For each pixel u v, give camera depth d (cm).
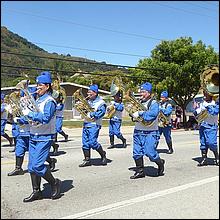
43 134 606
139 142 818
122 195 668
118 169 923
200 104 985
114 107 1363
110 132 1384
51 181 625
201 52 3014
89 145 957
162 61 3128
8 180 775
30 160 611
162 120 1208
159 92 2959
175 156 1170
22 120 823
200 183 769
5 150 1288
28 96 605
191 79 2998
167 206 601
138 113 782
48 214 554
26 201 614
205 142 988
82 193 677
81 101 943
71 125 3045
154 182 777
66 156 1138
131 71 3231
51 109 595
